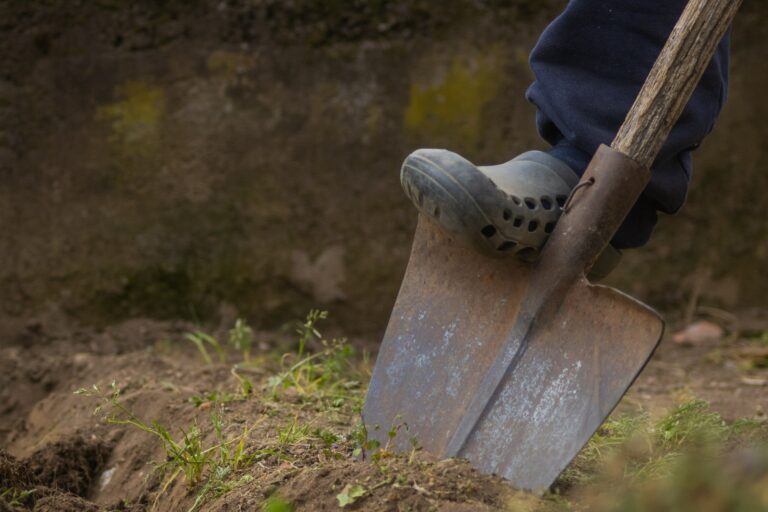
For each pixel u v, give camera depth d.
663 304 9.62
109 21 8.77
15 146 8.78
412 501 3.96
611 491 4.09
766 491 3.29
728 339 9.12
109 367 7.36
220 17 8.84
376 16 8.95
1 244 8.83
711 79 4.86
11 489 4.95
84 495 5.66
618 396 4.06
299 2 8.87
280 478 4.45
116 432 6.07
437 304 4.68
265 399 5.86
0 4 8.66
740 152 9.58
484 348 4.49
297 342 8.83
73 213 8.88
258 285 9.05
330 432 5.05
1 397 7.67
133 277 8.93
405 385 4.61
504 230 4.38
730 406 6.48
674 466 4.20
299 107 8.95
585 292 4.32
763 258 9.71
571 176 4.73
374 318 9.14
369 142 9.04
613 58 4.92
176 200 8.93
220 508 4.41
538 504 3.98
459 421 4.39
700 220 9.62
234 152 8.93
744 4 9.45
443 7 8.99
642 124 4.46
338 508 4.07
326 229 9.06
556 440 4.13
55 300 8.87
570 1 4.98
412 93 9.04
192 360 8.09
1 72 8.72
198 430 5.41
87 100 8.80
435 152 4.39
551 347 4.32
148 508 5.05
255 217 9.00
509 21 9.05
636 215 4.95
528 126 9.12
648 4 4.85
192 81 8.86
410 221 9.12
